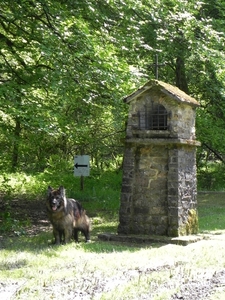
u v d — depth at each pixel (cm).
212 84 2219
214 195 2517
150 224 1256
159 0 1817
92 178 2683
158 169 1257
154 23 1873
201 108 2288
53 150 2548
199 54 1959
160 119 1266
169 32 1895
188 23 1909
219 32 2045
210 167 3153
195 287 747
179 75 2342
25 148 1894
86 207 1972
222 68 2016
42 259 1011
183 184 1253
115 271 879
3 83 1469
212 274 830
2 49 1806
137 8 1722
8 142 1861
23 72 1647
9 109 1366
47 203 1212
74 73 1526
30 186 2438
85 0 1620
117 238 1251
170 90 1231
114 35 1703
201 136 2231
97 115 2034
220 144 2342
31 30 1625
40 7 1554
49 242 1247
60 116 1491
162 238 1207
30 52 1708
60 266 943
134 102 1283
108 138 2694
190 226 1269
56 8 1548
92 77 1543
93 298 711
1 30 1852
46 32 1519
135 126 1283
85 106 1730
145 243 1207
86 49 1488
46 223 1636
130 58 1823
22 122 1409
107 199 2183
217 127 2277
